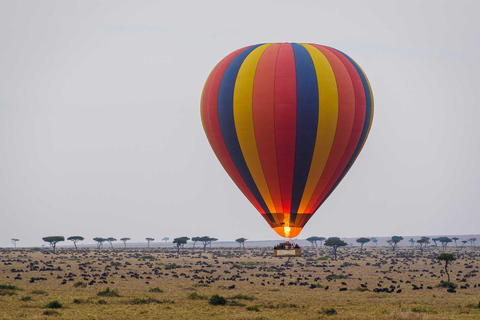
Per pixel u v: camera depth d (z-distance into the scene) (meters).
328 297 150.62
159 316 112.88
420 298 150.25
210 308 125.69
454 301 143.62
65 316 112.44
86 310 121.56
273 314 115.94
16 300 138.38
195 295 147.00
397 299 147.25
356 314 115.00
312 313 117.62
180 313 117.12
